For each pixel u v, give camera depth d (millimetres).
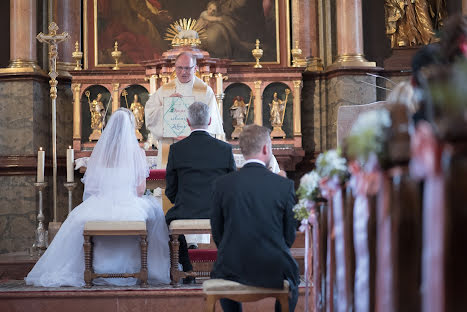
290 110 11172
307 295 4730
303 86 11469
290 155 10797
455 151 2031
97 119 11078
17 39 11117
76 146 10914
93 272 6121
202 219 6000
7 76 10906
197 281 6527
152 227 6375
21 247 10688
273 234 4520
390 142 2477
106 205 6277
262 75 11078
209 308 4445
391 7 11266
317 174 4164
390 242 2492
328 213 3869
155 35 11516
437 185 2037
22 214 10727
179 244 6441
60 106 11305
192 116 6293
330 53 11570
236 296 4441
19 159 10742
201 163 6152
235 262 4492
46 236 8742
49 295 5793
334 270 3752
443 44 3436
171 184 6328
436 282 2010
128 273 6062
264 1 11594
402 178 2453
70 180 8797
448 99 2000
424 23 11195
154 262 6309
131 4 11555
